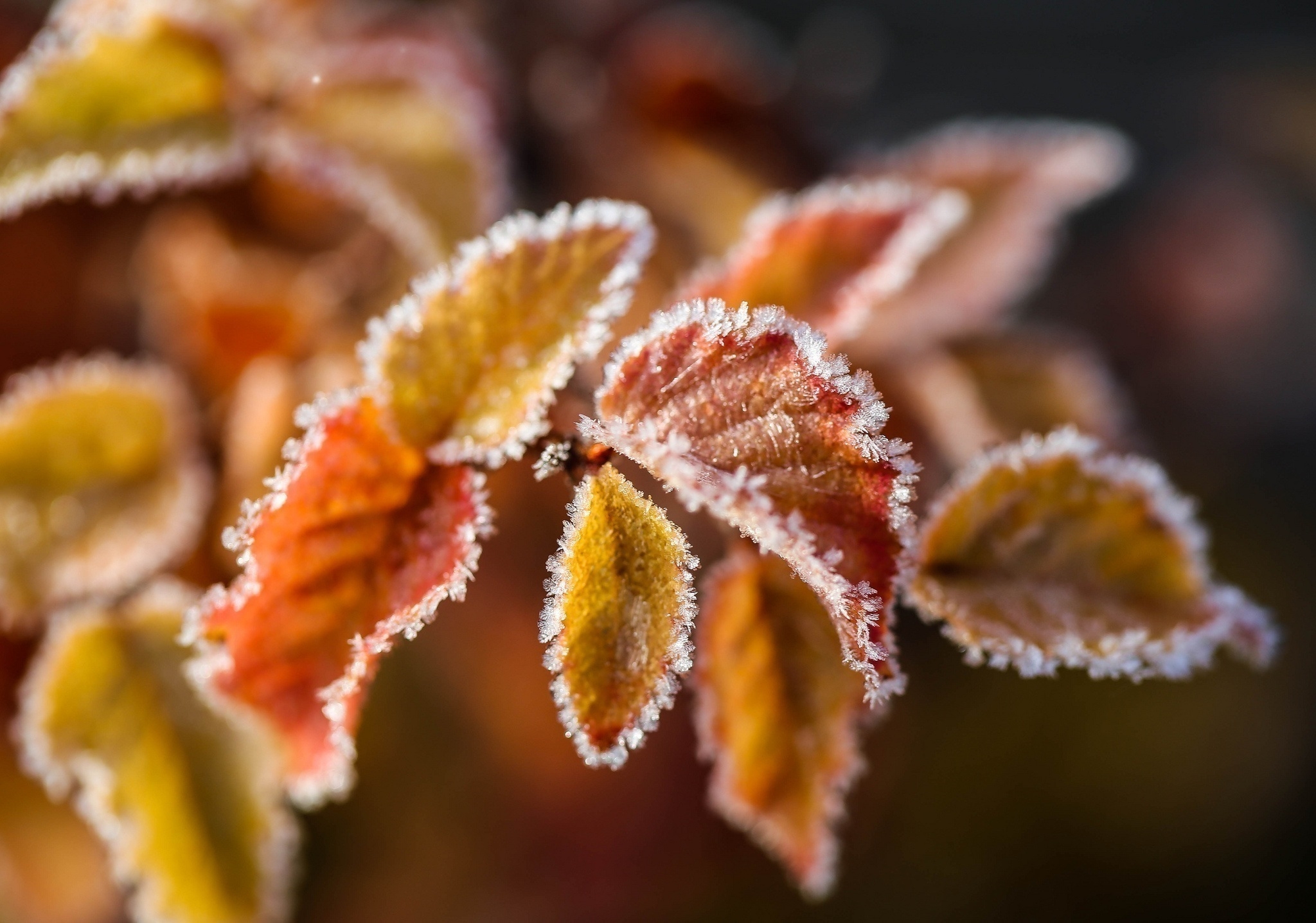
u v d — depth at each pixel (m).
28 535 0.15
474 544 0.12
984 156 0.17
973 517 0.13
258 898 0.14
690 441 0.12
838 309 0.14
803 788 0.13
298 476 0.12
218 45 0.15
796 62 0.20
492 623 0.19
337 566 0.13
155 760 0.14
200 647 0.13
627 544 0.12
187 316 0.17
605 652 0.12
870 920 0.21
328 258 0.17
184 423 0.15
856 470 0.12
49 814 0.16
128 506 0.15
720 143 0.18
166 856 0.14
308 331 0.16
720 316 0.12
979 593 0.13
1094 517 0.13
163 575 0.15
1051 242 0.17
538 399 0.13
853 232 0.14
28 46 0.17
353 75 0.15
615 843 0.20
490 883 0.19
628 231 0.13
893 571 0.12
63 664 0.14
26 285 0.17
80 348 0.17
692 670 0.13
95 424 0.15
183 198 0.17
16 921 0.16
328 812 0.19
